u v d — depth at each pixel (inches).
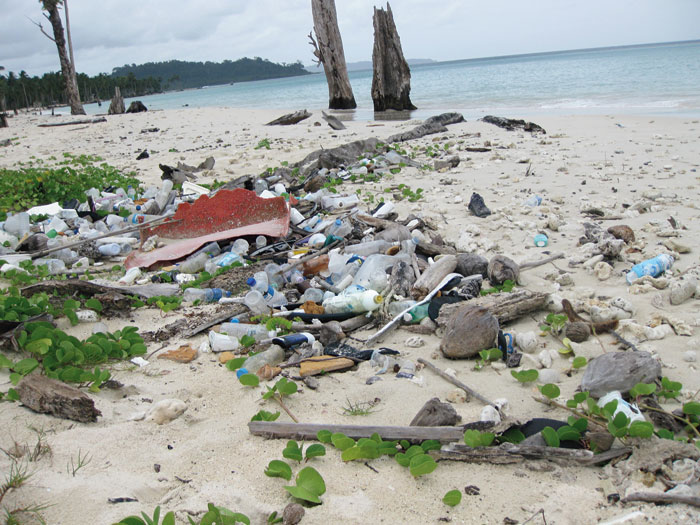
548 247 218.2
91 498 89.4
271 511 89.0
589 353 138.3
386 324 158.9
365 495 92.1
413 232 231.5
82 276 219.0
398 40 808.9
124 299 174.9
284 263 210.2
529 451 99.3
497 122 553.6
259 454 104.0
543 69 1809.8
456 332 138.6
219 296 185.8
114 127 900.6
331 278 193.5
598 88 898.1
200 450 105.1
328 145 515.8
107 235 241.3
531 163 364.8
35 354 137.7
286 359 145.4
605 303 161.6
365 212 275.9
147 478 96.5
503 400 118.9
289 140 574.9
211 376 135.5
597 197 279.6
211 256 229.1
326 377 135.4
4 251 240.7
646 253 198.8
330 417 117.3
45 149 692.7
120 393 126.6
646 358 118.0
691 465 92.7
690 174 310.7
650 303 162.6
